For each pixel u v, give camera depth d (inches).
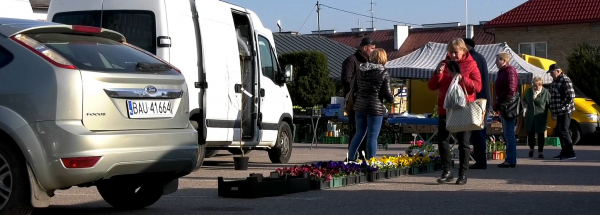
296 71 1270.9
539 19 1681.8
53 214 310.5
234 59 500.7
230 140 494.9
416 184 414.9
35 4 1006.4
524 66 885.2
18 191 267.4
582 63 1122.7
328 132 947.3
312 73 1266.0
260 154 684.1
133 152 279.7
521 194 367.9
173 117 301.4
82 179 267.3
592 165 558.9
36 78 268.8
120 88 280.7
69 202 346.9
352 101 466.6
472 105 400.5
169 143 295.4
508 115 528.7
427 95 1074.1
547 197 355.9
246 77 525.3
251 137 524.4
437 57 919.7
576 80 1128.2
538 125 645.3
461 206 325.1
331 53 1664.6
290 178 372.2
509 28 1724.9
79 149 265.3
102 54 290.4
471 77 410.3
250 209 318.3
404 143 946.7
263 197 357.7
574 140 930.1
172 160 295.6
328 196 360.8
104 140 271.0
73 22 465.1
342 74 488.1
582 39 1641.2
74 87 268.7
